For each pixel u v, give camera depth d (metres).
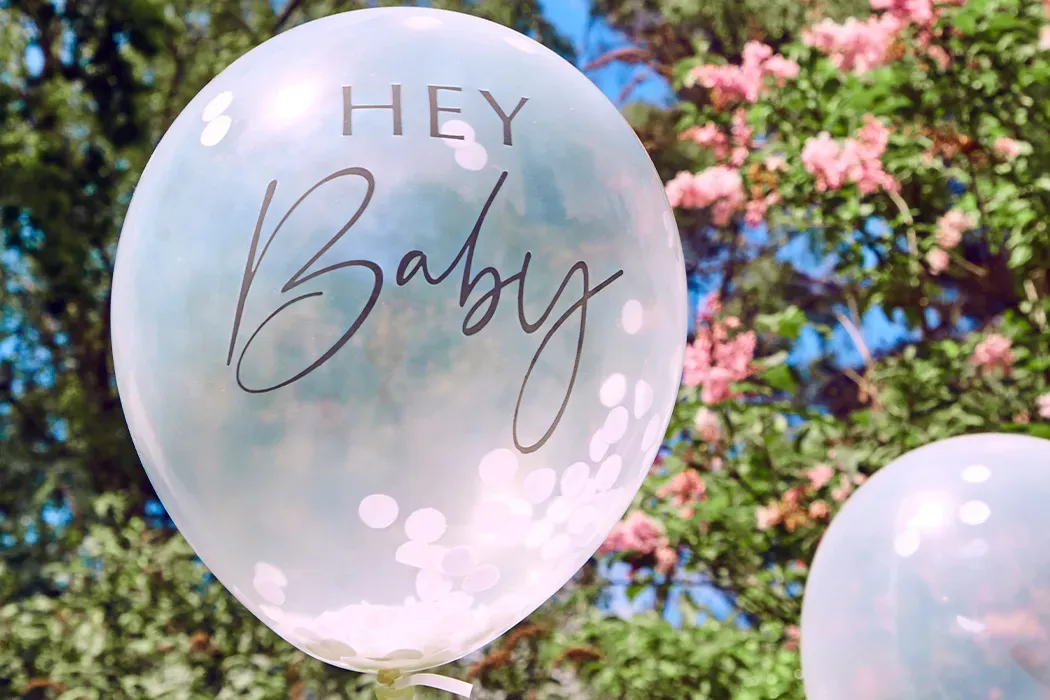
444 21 1.10
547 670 3.09
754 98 2.83
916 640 1.13
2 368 3.83
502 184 0.96
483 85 1.02
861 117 2.86
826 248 3.07
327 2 4.07
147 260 1.01
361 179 0.95
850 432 2.88
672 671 2.66
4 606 3.49
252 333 0.94
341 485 0.94
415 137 0.97
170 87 4.00
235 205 0.96
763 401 3.08
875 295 2.97
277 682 3.16
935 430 2.68
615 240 1.02
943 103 2.75
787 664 2.55
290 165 0.96
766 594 2.78
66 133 3.90
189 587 3.36
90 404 3.93
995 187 2.78
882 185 2.78
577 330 0.98
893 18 2.67
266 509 0.97
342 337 0.92
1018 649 1.09
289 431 0.94
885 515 1.22
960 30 2.65
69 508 3.83
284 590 1.02
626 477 1.09
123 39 3.89
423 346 0.92
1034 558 1.12
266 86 1.03
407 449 0.93
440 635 1.05
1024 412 2.67
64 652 3.27
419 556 0.98
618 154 1.08
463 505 0.96
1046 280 2.89
